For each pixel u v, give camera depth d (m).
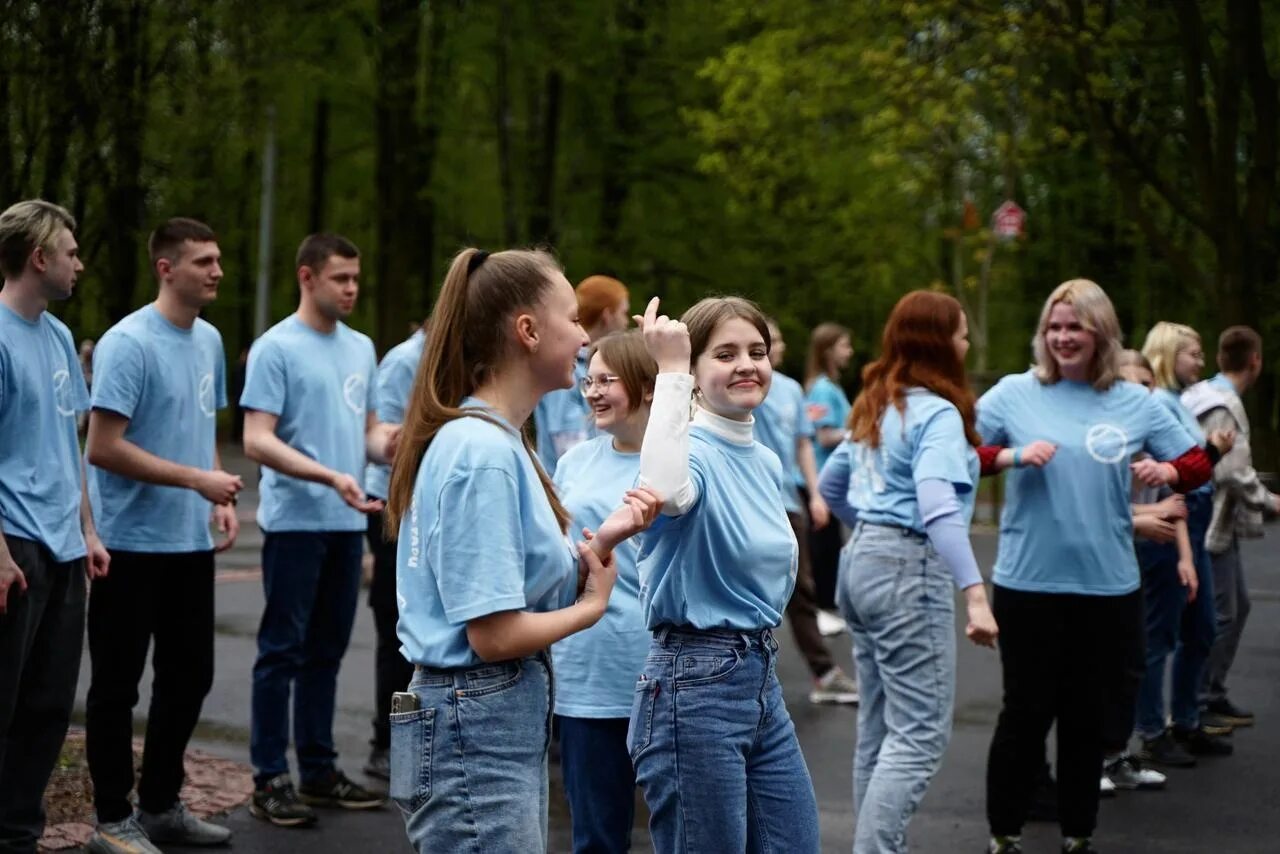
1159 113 21.41
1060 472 5.46
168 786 5.72
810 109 23.08
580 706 4.53
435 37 22.86
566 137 26.94
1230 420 7.61
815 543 11.31
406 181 23.61
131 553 5.54
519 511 3.21
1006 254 25.86
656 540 3.78
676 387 3.65
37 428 4.88
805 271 28.39
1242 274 20.19
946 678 5.05
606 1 24.25
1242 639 10.77
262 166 29.06
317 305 6.37
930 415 5.05
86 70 6.86
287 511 6.17
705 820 3.75
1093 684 5.52
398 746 3.24
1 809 4.96
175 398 5.68
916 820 6.39
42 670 4.99
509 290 3.28
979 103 21.58
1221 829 6.30
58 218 4.89
